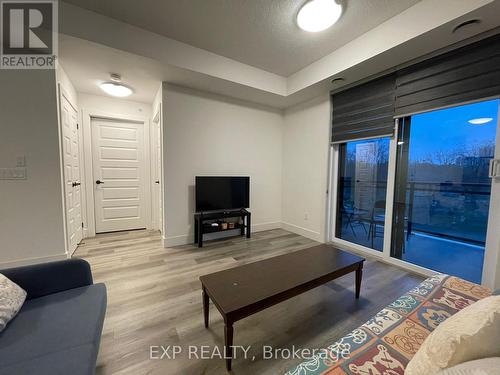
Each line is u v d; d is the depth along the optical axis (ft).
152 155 13.60
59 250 8.11
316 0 6.02
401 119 8.46
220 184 11.34
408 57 7.50
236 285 4.77
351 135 10.06
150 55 7.68
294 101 12.36
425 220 8.30
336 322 5.44
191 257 9.32
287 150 13.65
